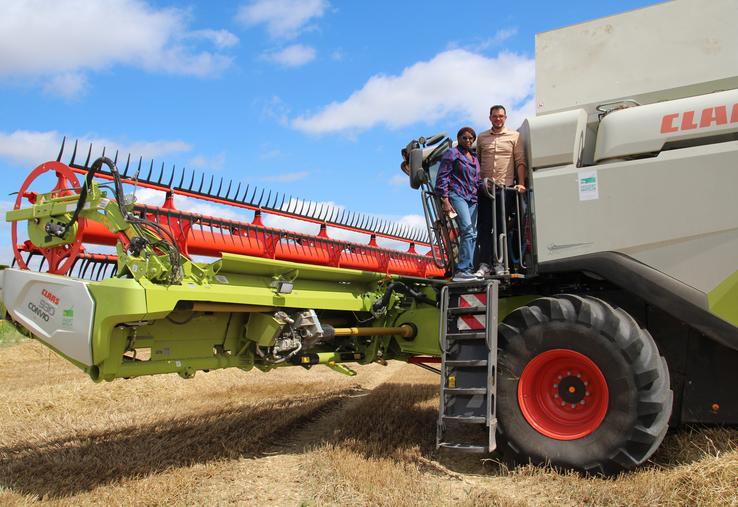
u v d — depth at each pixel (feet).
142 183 17.72
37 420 21.17
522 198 16.85
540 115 18.13
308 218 22.88
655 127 15.03
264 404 24.62
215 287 15.92
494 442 14.70
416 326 20.67
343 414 22.84
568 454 14.39
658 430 13.69
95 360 14.35
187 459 16.35
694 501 11.76
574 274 16.44
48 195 16.99
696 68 16.51
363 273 20.53
